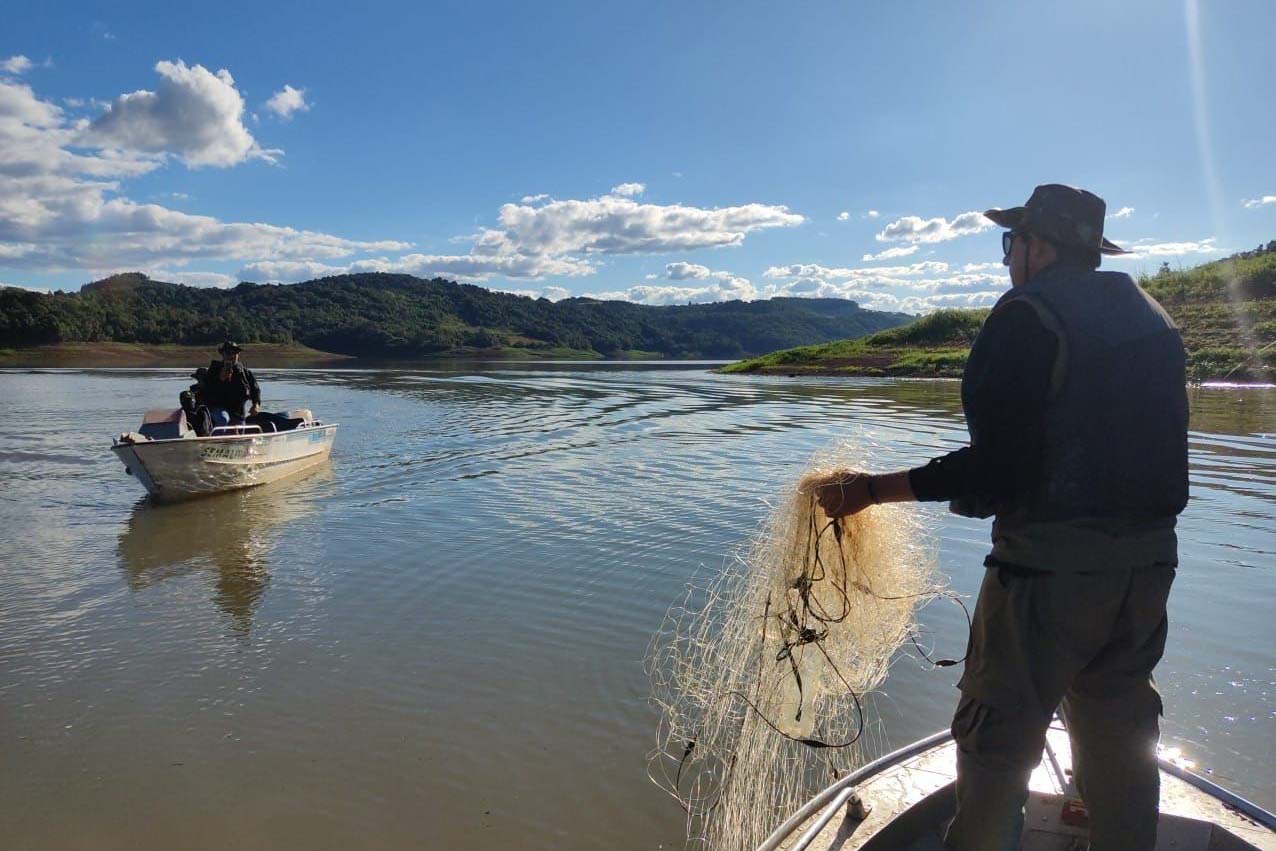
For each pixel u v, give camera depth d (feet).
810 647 11.84
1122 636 8.34
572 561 27.55
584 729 17.01
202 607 24.30
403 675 19.51
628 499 36.88
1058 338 7.97
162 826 14.30
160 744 16.76
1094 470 7.91
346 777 15.58
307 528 33.30
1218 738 16.07
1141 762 8.69
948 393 96.58
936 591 12.50
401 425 69.77
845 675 12.10
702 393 104.68
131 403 96.48
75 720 17.71
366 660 20.36
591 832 13.87
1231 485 37.35
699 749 16.11
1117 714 8.59
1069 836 10.31
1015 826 8.56
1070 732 9.11
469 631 21.95
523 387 126.31
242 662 20.42
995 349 8.25
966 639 20.81
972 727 8.63
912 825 10.34
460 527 32.60
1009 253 9.14
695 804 14.48
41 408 89.40
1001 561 8.45
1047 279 8.41
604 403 91.45
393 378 163.53
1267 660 19.24
